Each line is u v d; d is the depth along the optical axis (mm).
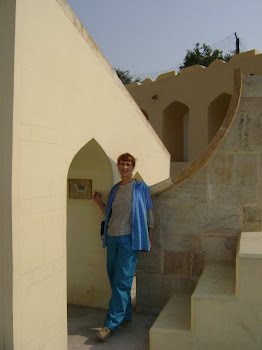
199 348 2951
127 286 3467
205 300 2914
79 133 3346
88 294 4312
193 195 3869
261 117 3723
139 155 5258
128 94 4699
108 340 3404
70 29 3166
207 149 3775
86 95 3479
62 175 3029
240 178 3762
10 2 2432
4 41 2451
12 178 2387
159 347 3033
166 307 3510
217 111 12578
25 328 2533
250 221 3760
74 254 4371
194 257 3889
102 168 4121
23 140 2502
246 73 10852
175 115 14094
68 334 3529
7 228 2410
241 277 2844
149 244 3539
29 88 2564
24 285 2520
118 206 3588
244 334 2863
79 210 4328
